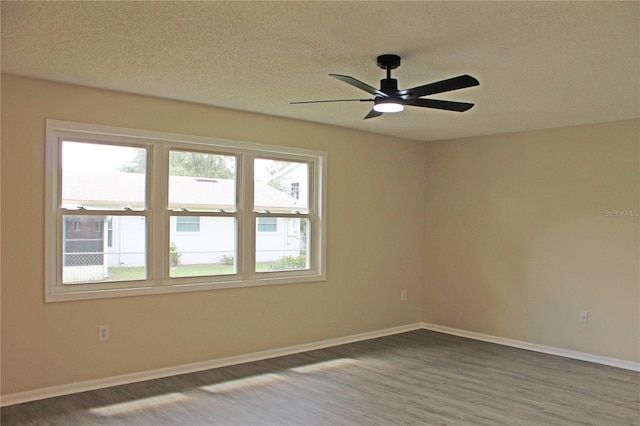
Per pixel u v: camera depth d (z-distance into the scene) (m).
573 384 4.33
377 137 6.09
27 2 2.43
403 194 6.43
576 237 5.29
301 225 5.46
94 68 3.51
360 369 4.70
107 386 4.06
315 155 5.44
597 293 5.12
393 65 3.24
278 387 4.14
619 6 2.42
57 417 3.44
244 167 4.95
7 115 3.67
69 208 3.99
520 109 4.61
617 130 5.02
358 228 5.90
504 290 5.86
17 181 3.71
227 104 4.56
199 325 4.59
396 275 6.36
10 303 3.68
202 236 4.71
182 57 3.26
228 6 2.48
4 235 3.66
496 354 5.32
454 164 6.39
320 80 3.77
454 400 3.90
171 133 4.41
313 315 5.45
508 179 5.85
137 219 4.34
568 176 5.36
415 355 5.24
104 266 4.16
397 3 2.43
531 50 3.06
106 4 2.46
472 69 3.44
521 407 3.77
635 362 4.84
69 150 4.00
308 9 2.50
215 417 3.49
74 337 3.94
